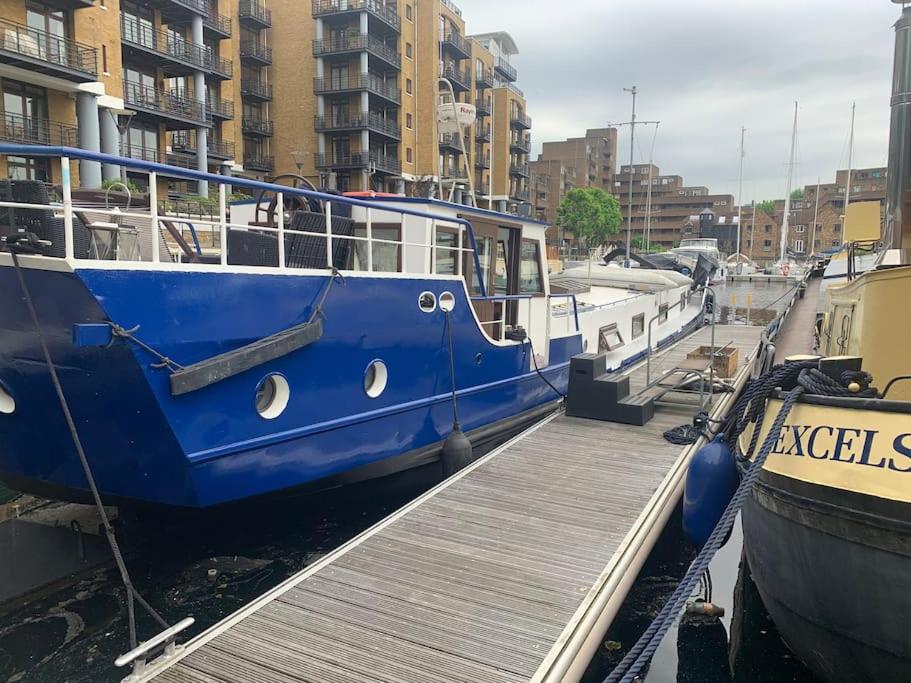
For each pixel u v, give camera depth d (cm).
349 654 351
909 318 435
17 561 527
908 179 620
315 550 587
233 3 4016
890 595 325
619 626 488
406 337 615
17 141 2200
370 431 589
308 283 509
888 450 333
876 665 343
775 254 9688
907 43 611
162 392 414
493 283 795
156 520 544
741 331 1703
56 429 451
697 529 500
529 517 521
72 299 378
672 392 930
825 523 346
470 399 726
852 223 864
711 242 5575
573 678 344
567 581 423
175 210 1677
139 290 395
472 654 350
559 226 7531
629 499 558
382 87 4541
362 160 4278
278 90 4419
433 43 4769
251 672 337
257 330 471
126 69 3083
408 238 678
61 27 2341
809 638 377
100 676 412
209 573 541
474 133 5803
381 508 647
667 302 1483
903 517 316
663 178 11944
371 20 4312
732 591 546
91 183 2392
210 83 3747
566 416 826
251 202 720
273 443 496
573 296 992
